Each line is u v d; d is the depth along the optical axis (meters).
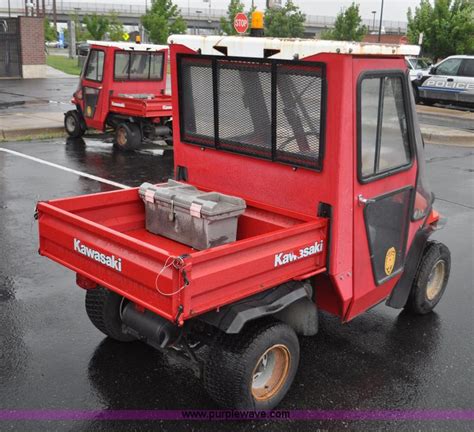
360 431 3.75
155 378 4.24
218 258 3.23
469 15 31.58
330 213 3.89
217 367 3.58
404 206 4.53
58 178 9.82
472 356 4.70
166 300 3.19
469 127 17.55
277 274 3.63
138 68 12.82
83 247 3.75
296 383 4.23
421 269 5.08
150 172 10.59
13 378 4.17
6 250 6.54
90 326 4.95
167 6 43.81
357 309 4.39
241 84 4.17
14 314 5.10
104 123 12.79
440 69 21.48
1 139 13.17
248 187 4.36
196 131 4.62
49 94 22.67
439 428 3.80
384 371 4.43
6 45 29.23
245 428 3.73
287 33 38.62
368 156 4.02
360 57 3.68
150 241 4.29
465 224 8.27
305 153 3.93
